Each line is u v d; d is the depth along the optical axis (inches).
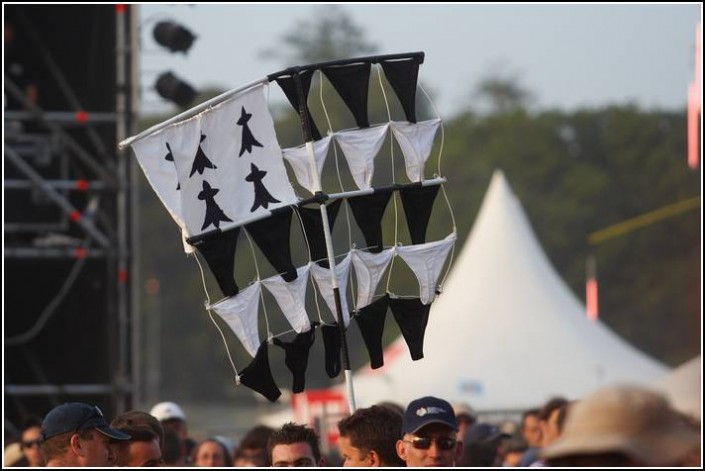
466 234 4185.5
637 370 1641.2
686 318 4037.9
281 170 621.3
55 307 1257.4
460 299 1712.6
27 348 1259.2
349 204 637.9
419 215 648.4
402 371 1648.6
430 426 543.8
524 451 876.0
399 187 643.5
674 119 4301.2
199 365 4958.2
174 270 5059.1
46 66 1234.6
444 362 1648.6
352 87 641.0
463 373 1631.4
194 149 611.2
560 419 792.9
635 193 4234.7
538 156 4291.3
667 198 4197.8
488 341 1658.5
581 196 4205.2
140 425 612.1
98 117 1231.5
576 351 1646.2
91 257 1238.9
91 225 1210.6
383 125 644.7
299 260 2517.2
